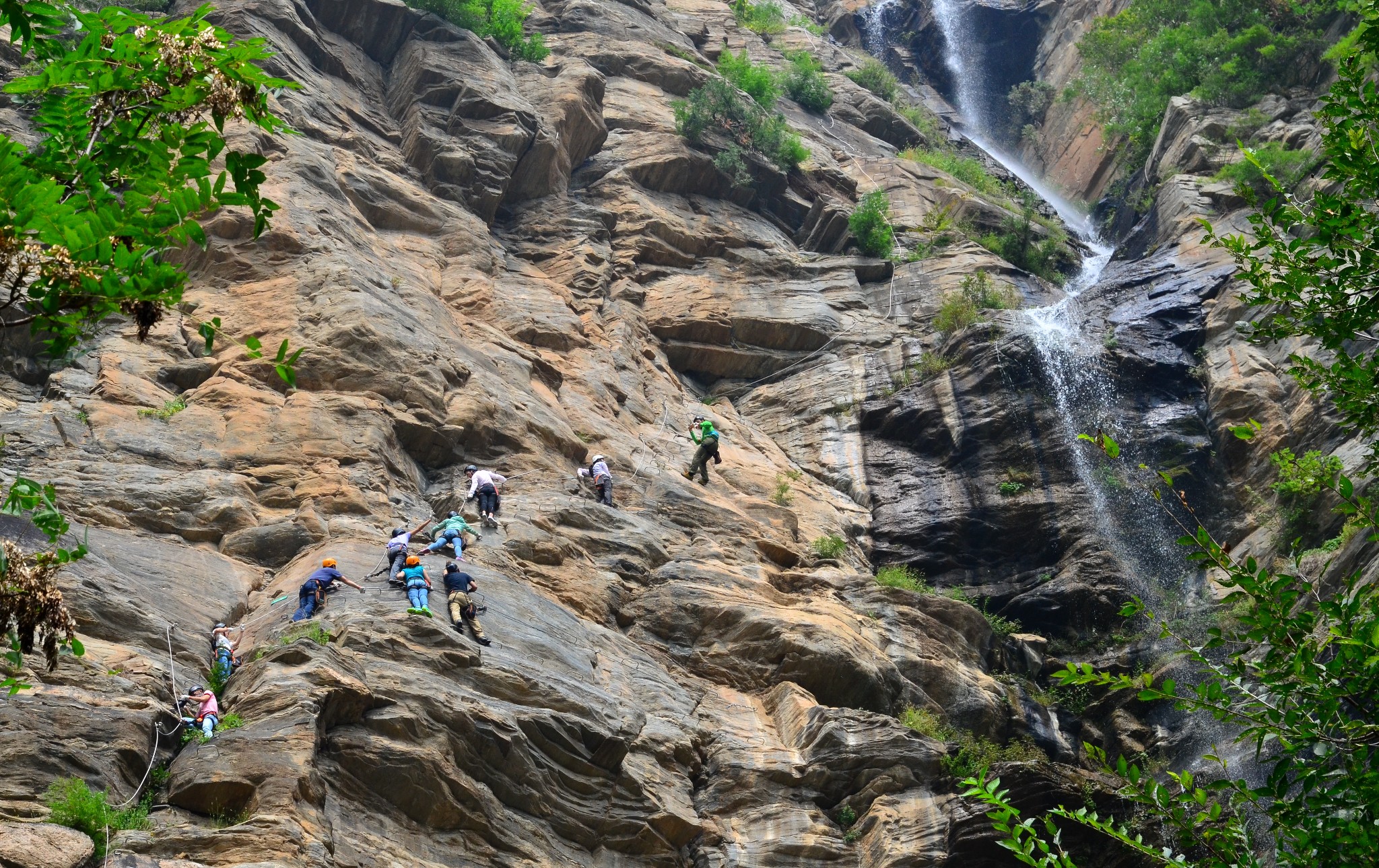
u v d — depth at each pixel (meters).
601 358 27.12
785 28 51.94
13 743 11.35
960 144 51.16
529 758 14.28
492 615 16.11
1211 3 40.78
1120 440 26.38
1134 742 21.30
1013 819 16.05
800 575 21.80
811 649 18.67
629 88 37.53
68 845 10.35
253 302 22.09
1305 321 8.95
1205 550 7.11
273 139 25.80
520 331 26.23
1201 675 21.67
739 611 19.17
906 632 20.98
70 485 16.95
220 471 18.56
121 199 5.56
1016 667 22.61
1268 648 20.61
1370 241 8.68
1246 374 26.38
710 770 16.64
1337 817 6.56
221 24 28.64
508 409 22.58
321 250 23.22
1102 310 29.95
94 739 11.91
